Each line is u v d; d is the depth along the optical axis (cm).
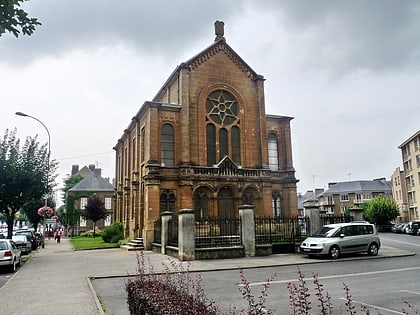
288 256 2102
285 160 3262
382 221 5756
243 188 2928
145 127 2958
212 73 3070
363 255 2112
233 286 1220
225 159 2916
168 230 2334
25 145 2711
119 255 2402
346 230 2073
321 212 2733
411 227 4797
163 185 2748
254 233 2128
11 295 1119
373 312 859
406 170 6831
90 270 1689
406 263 1783
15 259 1761
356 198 8975
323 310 513
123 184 3962
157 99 3712
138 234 2978
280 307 919
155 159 2756
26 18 517
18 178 2580
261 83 3231
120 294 1142
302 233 2362
